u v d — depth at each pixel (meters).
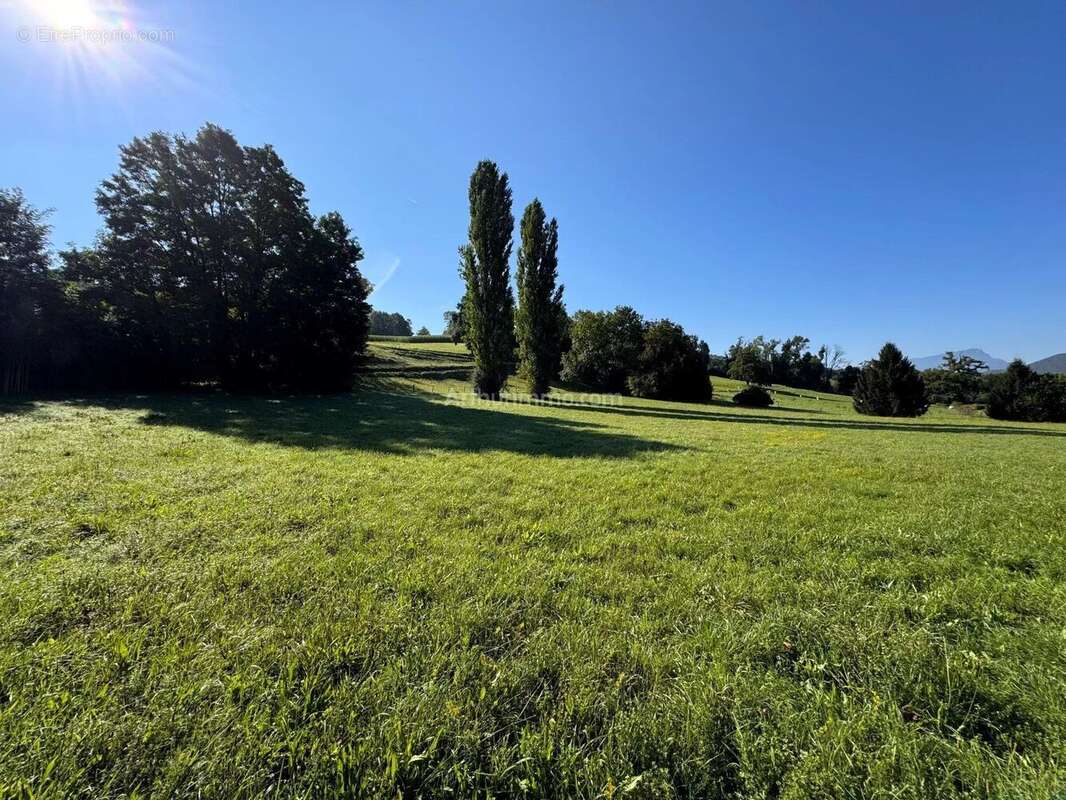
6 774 1.52
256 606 2.68
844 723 1.77
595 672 2.13
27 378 17.70
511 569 3.30
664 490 5.88
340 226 26.53
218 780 1.52
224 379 22.39
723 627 2.54
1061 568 3.40
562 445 10.19
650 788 1.55
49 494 4.88
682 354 40.22
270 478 5.98
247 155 22.30
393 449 8.75
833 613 2.70
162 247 20.94
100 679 1.99
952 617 2.72
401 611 2.63
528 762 1.63
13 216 17.56
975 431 19.39
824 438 13.81
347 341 25.83
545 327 29.36
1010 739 1.76
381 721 1.79
